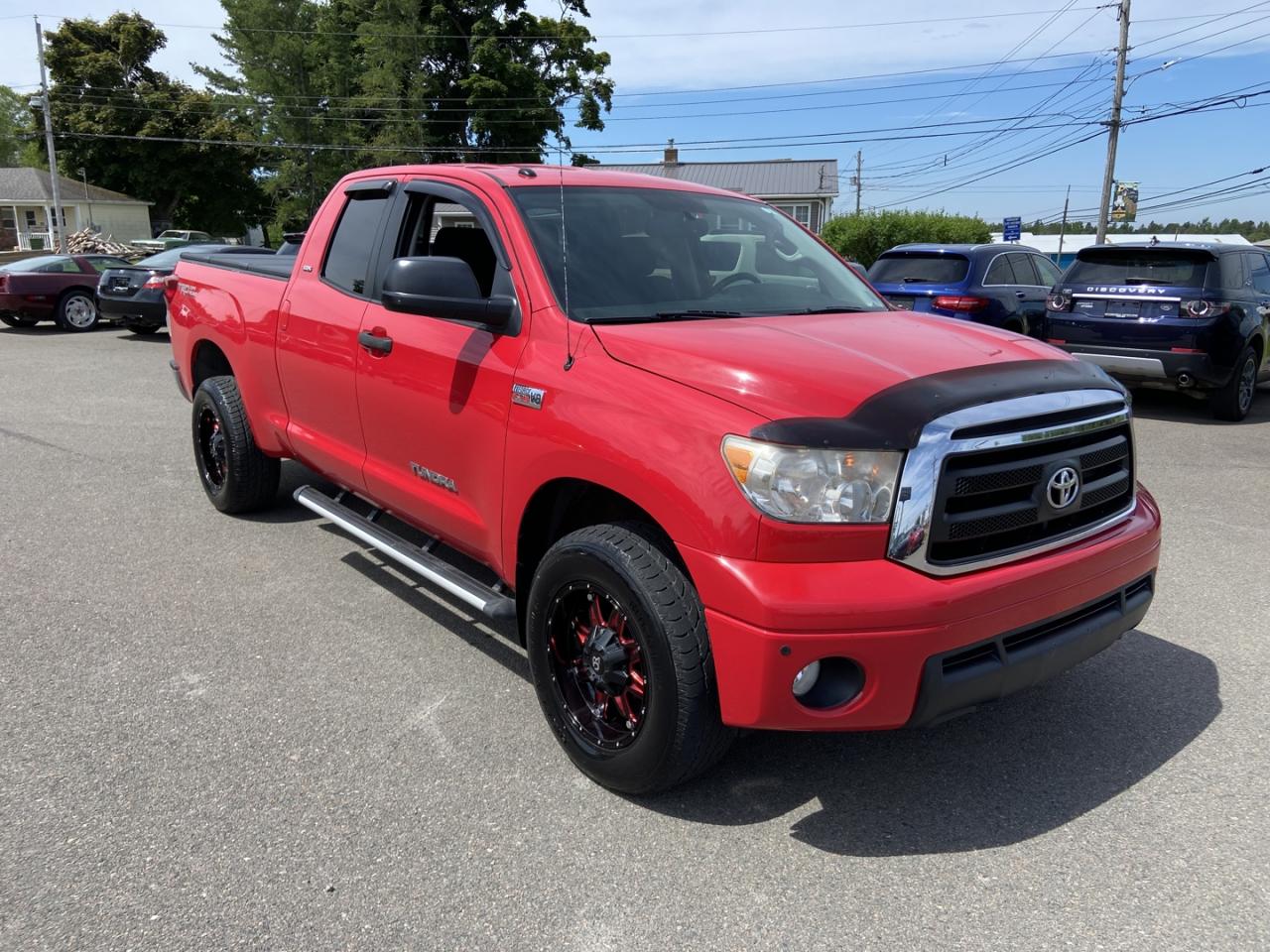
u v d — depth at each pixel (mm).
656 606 2717
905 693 2555
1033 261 11586
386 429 4039
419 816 2910
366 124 49562
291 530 5656
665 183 4188
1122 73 29844
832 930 2451
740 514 2535
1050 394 2844
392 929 2434
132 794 3000
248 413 5336
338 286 4473
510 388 3252
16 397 10227
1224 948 2381
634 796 3021
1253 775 3166
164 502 6211
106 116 59812
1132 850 2777
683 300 3541
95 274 18469
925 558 2559
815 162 52438
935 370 2832
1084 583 2865
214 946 2363
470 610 4523
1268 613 4559
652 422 2768
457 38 43844
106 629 4250
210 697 3641
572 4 44688
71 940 2373
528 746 3328
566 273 3410
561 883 2621
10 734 3350
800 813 2955
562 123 45125
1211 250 9219
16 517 5863
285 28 51094
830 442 2520
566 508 3293
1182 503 6500
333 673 3855
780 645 2486
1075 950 2379
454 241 4156
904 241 40781
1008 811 2973
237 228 66188
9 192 58406
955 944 2400
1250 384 9828
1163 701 3684
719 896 2574
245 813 2910
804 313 3650
